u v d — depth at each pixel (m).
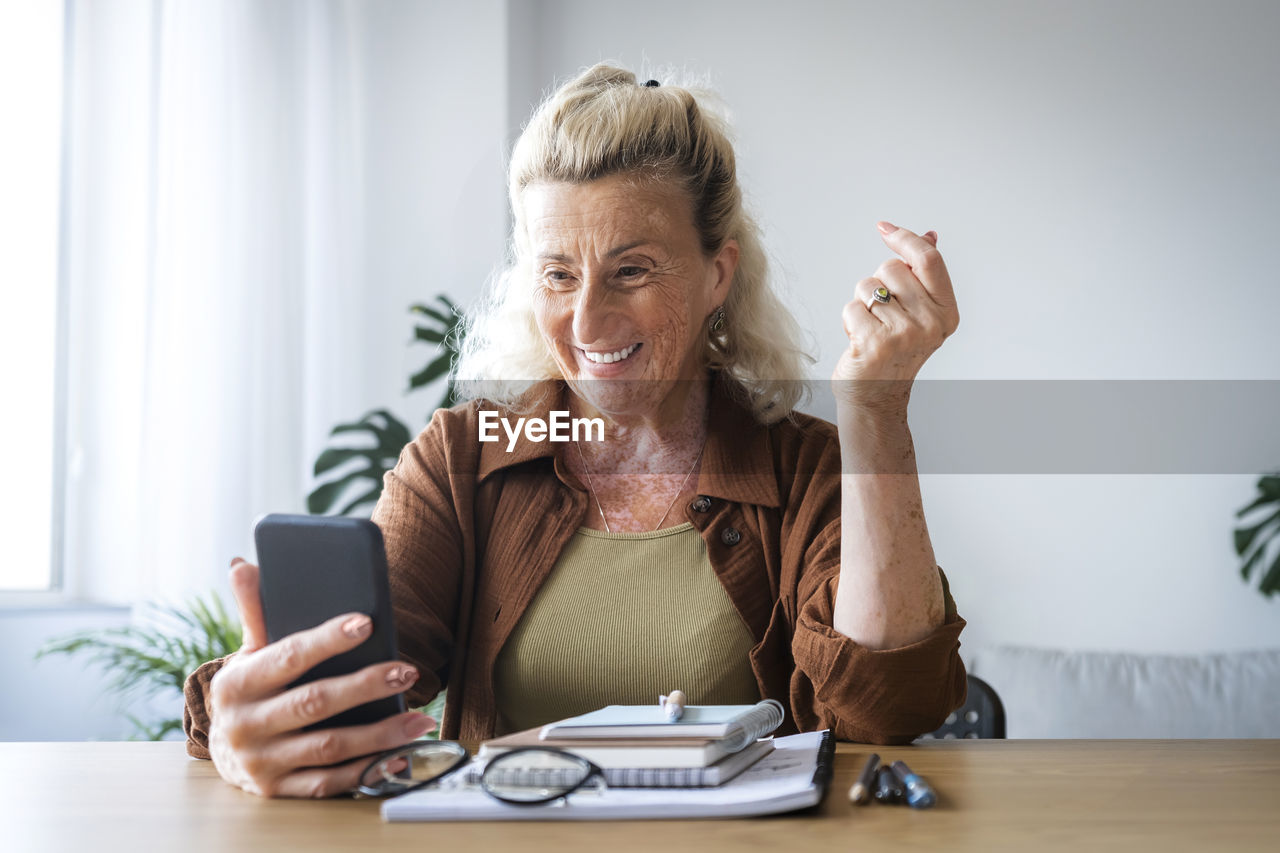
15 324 3.06
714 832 0.64
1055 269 3.33
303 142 3.26
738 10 3.58
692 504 1.17
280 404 3.14
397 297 3.41
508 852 0.60
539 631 1.14
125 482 3.07
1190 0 3.32
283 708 0.73
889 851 0.59
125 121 3.13
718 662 1.11
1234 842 0.61
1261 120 3.27
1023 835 0.63
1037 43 3.39
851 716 0.95
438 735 1.28
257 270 3.13
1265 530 3.14
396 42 3.46
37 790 0.80
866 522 0.92
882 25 3.48
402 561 1.15
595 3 3.69
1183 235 3.28
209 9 3.12
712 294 1.21
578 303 1.12
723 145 1.17
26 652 3.00
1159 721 2.70
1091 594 3.22
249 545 3.05
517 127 3.46
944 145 3.42
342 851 0.61
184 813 0.72
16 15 3.10
